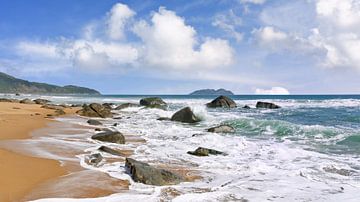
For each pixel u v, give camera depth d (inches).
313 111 1315.2
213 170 397.7
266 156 489.4
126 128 846.5
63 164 394.9
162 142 615.5
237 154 504.4
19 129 687.1
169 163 435.8
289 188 321.4
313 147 568.1
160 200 276.7
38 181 321.7
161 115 1269.7
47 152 461.1
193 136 689.6
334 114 1146.7
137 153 502.6
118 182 326.0
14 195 278.7
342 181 350.0
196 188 317.7
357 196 295.1
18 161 391.5
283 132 753.6
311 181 349.7
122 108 1622.8
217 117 1061.1
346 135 655.8
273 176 370.6
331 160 458.0
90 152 475.8
